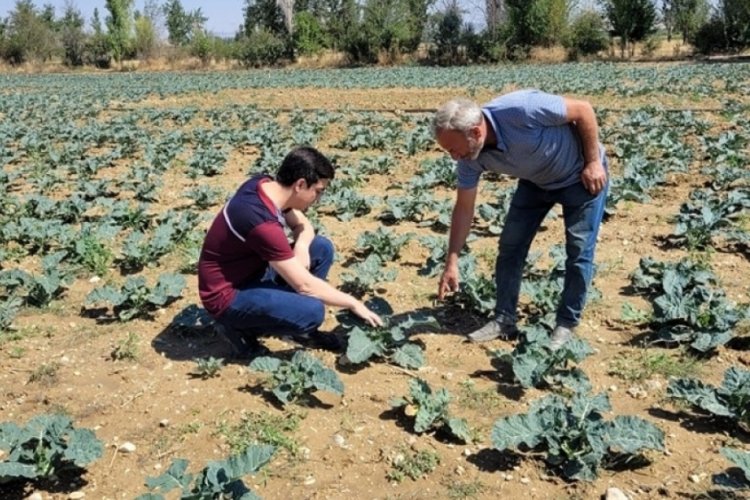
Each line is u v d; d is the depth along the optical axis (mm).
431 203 9570
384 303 5859
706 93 22484
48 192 11750
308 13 56000
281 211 5215
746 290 6730
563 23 47656
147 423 4781
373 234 7961
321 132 17000
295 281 5160
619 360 5492
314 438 4586
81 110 23906
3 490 4121
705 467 4238
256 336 5621
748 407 4566
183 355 5719
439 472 4262
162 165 13211
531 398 5023
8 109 24297
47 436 4203
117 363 5621
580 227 5273
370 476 4246
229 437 4578
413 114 19891
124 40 61125
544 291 6281
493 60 48750
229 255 5270
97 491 4133
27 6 62250
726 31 43188
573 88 25672
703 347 5453
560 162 5062
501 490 4094
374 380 5273
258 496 3691
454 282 5602
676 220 8617
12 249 8398
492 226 8641
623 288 6910
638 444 4168
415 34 52094
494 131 4902
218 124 19188
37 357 5766
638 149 12578
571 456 4152
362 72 43281
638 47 49656
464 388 5148
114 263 7980
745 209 9047
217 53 58344
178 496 4055
